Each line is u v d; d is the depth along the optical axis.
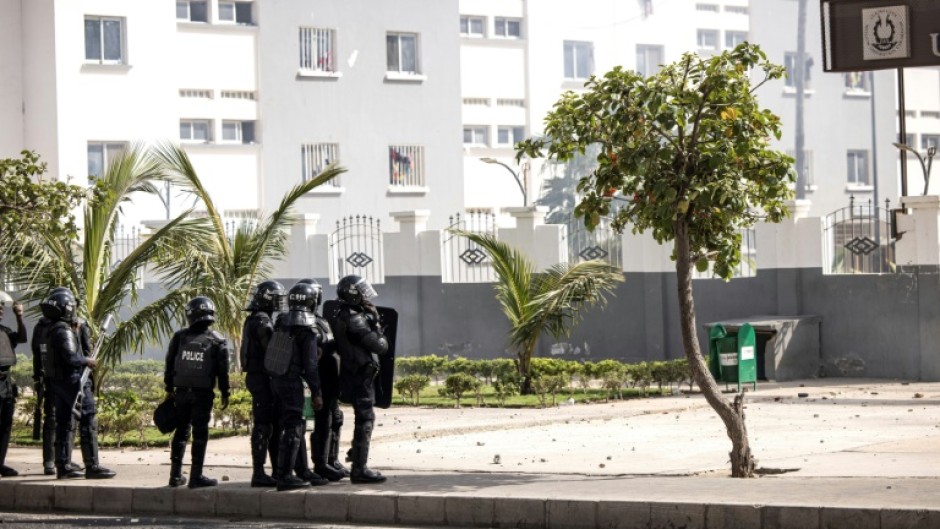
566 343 33.12
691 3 75.56
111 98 49.34
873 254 30.03
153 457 18.62
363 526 13.72
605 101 14.96
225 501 14.73
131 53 49.75
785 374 29.11
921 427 20.02
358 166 57.59
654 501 12.62
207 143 54.09
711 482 14.05
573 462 17.11
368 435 14.90
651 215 15.09
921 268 28.50
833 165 77.81
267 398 14.99
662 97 14.51
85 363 16.23
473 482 14.80
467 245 33.97
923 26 16.42
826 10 16.80
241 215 55.00
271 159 55.50
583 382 26.94
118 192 24.36
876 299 29.27
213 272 24.55
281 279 35.81
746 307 31.00
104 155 49.31
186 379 15.05
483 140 68.75
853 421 21.17
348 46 57.38
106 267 23.98
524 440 19.81
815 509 11.99
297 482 14.61
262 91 55.44
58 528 14.04
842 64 16.75
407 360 29.70
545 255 32.62
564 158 15.50
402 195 58.66
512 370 27.89
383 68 58.25
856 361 29.61
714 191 14.62
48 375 16.25
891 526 11.72
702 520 12.41
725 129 14.80
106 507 15.36
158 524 14.16
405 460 17.64
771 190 14.91
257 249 26.12
